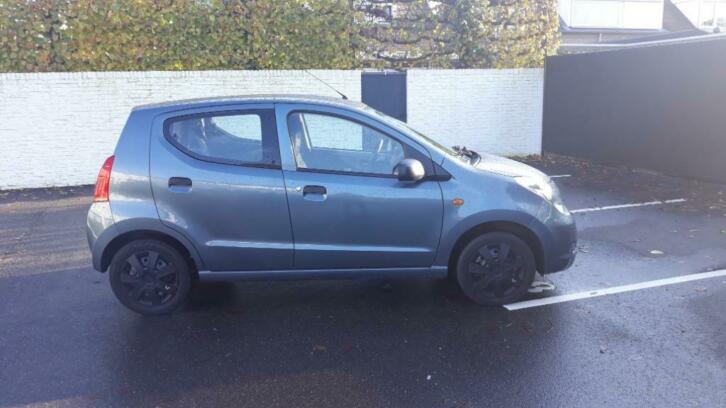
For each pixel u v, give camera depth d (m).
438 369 3.58
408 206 4.25
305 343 3.97
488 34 12.89
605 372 3.50
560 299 4.64
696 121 9.48
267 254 4.29
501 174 4.44
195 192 4.19
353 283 5.10
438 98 12.30
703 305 4.47
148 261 4.37
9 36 9.73
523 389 3.34
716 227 6.76
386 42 12.50
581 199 8.52
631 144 10.91
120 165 4.23
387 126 4.33
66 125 9.98
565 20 22.45
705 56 9.19
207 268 4.32
